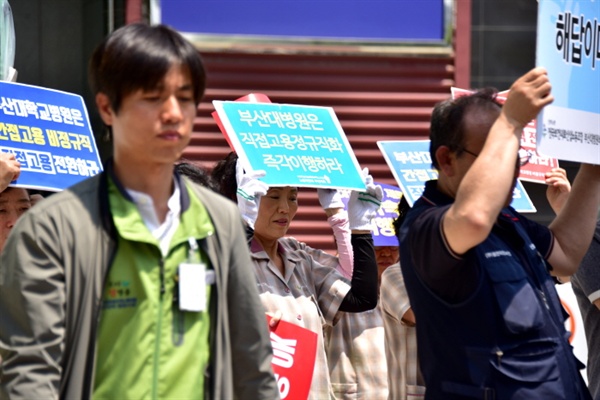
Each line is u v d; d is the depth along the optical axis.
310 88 11.07
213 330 4.02
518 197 7.18
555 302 4.51
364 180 6.29
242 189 5.89
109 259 3.87
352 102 11.12
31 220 3.83
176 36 3.92
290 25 11.02
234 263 4.14
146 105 3.86
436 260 4.20
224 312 4.06
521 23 11.38
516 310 4.30
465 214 4.06
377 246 7.67
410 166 7.24
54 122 5.82
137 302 3.88
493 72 11.34
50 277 3.79
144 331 3.87
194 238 4.00
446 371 4.37
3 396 3.77
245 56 10.95
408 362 6.38
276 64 10.99
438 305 4.32
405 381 6.38
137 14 10.81
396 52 11.16
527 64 11.38
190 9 10.88
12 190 5.81
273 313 5.71
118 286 3.87
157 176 3.98
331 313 6.25
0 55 6.36
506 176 4.11
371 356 6.99
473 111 4.43
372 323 7.08
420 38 11.22
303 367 5.57
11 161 5.48
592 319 6.00
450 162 4.50
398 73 11.21
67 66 10.88
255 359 4.19
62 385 3.83
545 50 4.53
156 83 3.82
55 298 3.80
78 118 5.93
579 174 5.07
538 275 4.51
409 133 11.22
